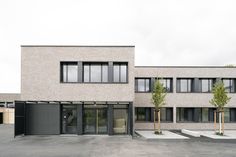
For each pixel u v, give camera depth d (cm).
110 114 2169
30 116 2181
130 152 1396
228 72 2869
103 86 2200
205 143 1766
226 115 2867
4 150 1468
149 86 2848
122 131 2202
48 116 2183
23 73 2206
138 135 2188
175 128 2791
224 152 1425
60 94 2194
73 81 2241
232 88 2898
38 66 2212
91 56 2228
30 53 2220
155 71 2830
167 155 1323
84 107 2223
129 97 2191
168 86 2867
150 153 1371
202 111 2862
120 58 2225
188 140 1902
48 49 2223
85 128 2209
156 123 2764
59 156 1299
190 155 1330
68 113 2217
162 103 2570
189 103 2825
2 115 4234
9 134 2308
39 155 1323
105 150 1455
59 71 2209
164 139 1938
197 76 2850
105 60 2222
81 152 1396
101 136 2089
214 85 2609
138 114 2812
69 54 2225
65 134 2188
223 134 2261
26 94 2189
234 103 2858
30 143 1728
